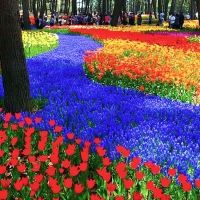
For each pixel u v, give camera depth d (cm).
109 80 973
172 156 473
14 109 665
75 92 823
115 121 622
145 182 402
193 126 620
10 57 652
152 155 477
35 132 555
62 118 632
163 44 1755
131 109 692
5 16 638
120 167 368
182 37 2066
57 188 329
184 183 344
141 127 595
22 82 666
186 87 859
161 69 1051
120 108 705
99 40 1953
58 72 1055
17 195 378
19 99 665
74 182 412
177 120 647
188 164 459
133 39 1945
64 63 1220
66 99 764
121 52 1425
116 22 3666
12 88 661
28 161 444
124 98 789
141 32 2547
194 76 1040
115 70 1014
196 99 855
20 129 548
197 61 1295
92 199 311
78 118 642
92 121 614
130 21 4091
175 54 1447
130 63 1139
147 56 1362
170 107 725
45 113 664
